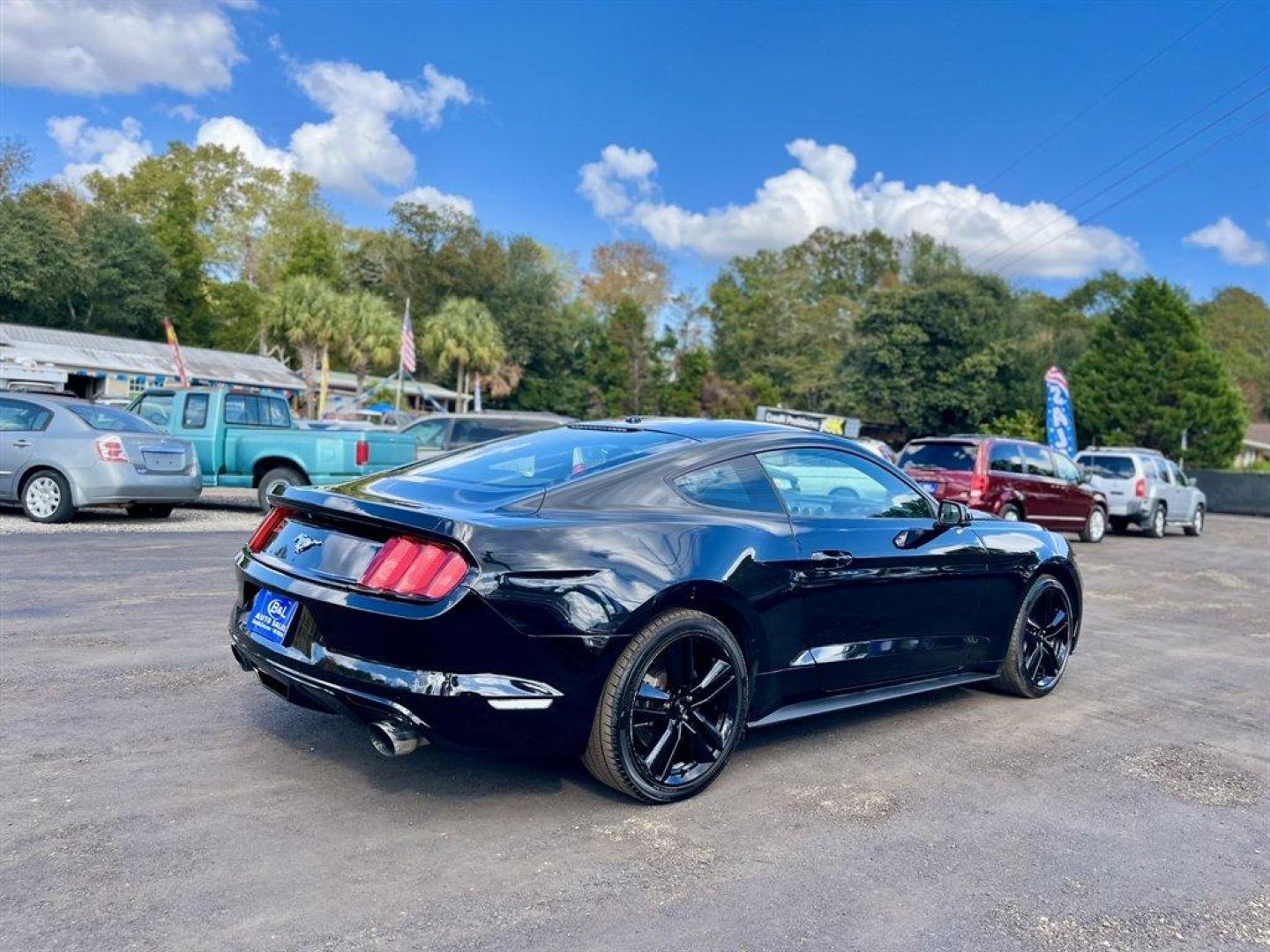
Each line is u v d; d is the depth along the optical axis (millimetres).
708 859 3029
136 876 2707
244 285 63062
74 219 51562
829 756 4133
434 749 3904
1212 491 34062
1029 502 14484
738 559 3594
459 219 65875
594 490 3525
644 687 3359
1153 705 5285
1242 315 79500
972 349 47562
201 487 11539
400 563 3072
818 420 34344
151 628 5773
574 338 68438
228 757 3689
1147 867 3131
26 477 10453
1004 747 4383
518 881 2811
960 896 2857
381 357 46375
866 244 81750
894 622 4305
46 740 3775
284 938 2424
